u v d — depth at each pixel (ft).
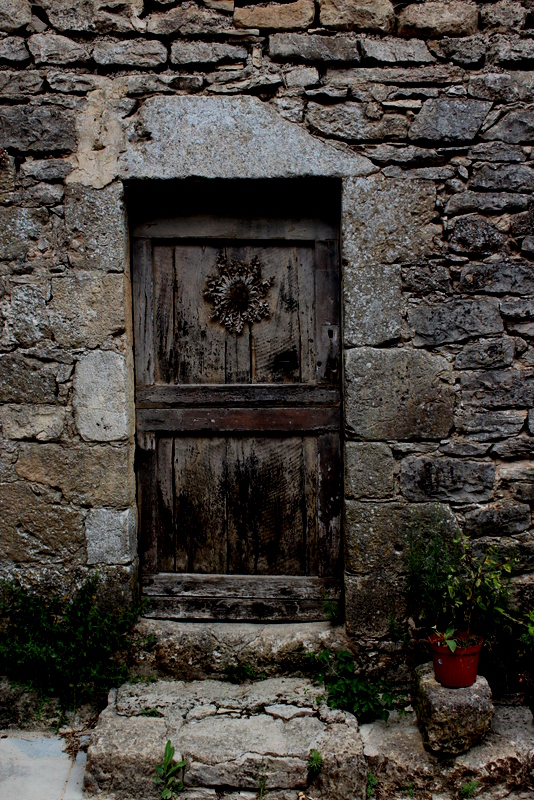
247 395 8.33
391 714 7.47
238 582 8.41
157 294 8.33
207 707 7.32
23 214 7.71
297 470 8.38
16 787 6.63
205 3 7.57
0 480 7.93
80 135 7.67
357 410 7.72
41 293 7.75
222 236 8.24
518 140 7.60
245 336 8.35
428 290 7.65
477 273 7.63
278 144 7.60
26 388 7.83
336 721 7.04
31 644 7.66
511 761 6.64
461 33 7.60
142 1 7.61
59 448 7.88
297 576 8.38
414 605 7.75
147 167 7.65
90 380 7.80
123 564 7.90
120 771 6.52
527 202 7.62
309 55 7.55
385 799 6.60
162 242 8.32
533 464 7.74
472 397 7.70
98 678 7.73
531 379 7.67
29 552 7.95
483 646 7.54
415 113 7.60
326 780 6.51
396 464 7.76
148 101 7.62
